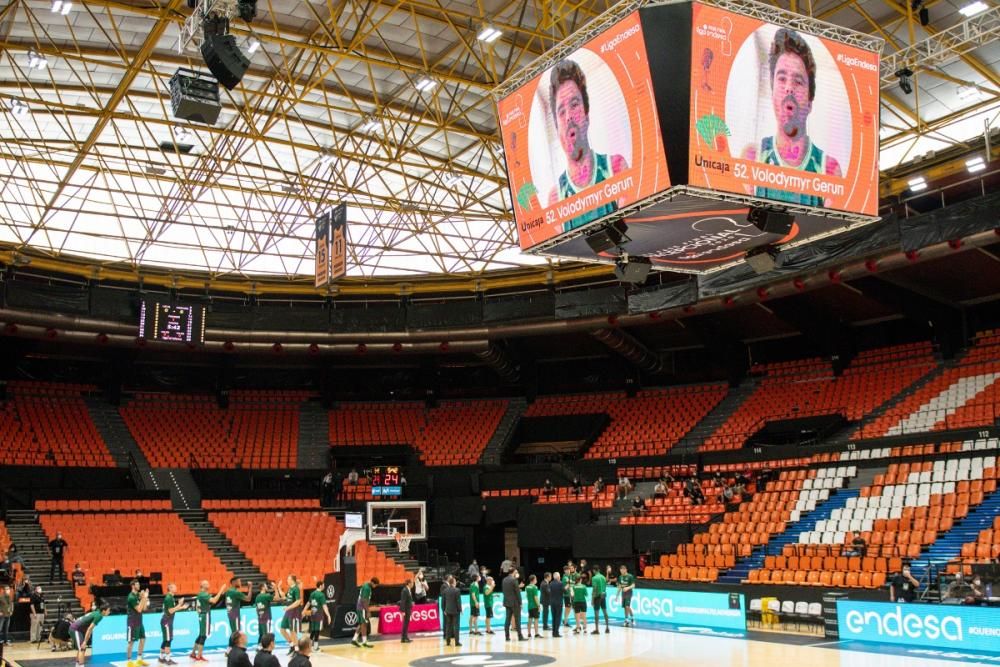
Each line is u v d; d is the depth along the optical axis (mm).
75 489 35125
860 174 15484
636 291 37469
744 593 26109
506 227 39312
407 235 39438
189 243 38375
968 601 19500
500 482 39844
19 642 25141
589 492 37344
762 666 17094
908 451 31281
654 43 13969
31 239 36500
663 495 35500
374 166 32906
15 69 26578
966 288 34875
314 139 32656
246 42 25672
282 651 22000
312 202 36719
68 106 26953
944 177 30016
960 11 21281
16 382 40625
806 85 15008
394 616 25375
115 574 28984
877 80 15742
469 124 31328
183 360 44844
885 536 26266
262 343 40375
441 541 38531
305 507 38688
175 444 41156
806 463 33719
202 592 21219
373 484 38281
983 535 24109
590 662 18328
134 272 39781
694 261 18688
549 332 40156
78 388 42469
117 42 25344
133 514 34688
